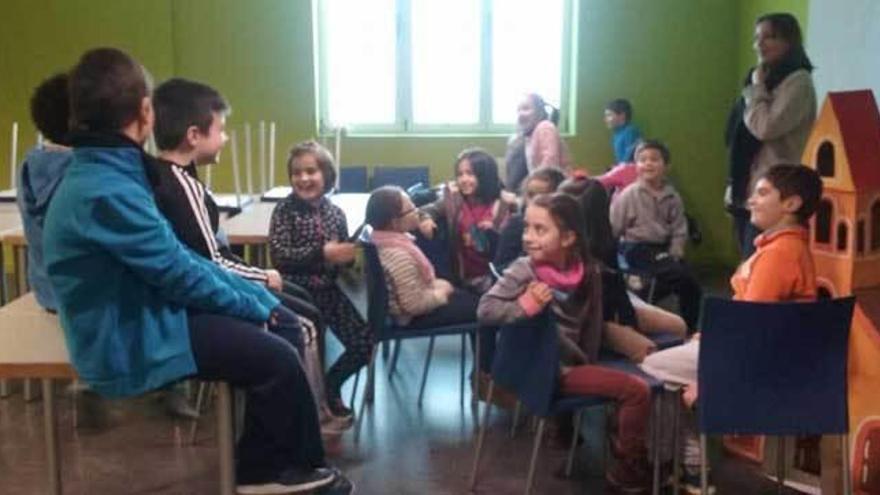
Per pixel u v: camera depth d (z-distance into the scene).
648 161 4.37
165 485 2.82
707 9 6.06
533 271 2.52
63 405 3.48
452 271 3.50
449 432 3.23
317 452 2.13
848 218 2.53
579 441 3.09
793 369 2.13
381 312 3.04
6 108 5.84
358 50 6.18
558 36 6.24
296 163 3.13
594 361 2.60
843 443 2.27
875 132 2.60
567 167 4.69
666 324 2.91
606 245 2.94
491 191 3.55
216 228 2.47
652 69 6.12
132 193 1.76
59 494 2.42
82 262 1.76
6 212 3.82
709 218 6.26
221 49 5.94
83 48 5.82
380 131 6.26
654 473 2.58
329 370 3.22
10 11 5.77
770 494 2.71
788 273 2.41
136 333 1.82
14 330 2.03
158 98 2.24
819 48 4.59
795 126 3.31
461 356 3.83
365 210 3.67
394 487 2.79
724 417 2.15
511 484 2.81
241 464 2.08
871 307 2.50
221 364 1.92
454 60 6.24
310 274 3.13
